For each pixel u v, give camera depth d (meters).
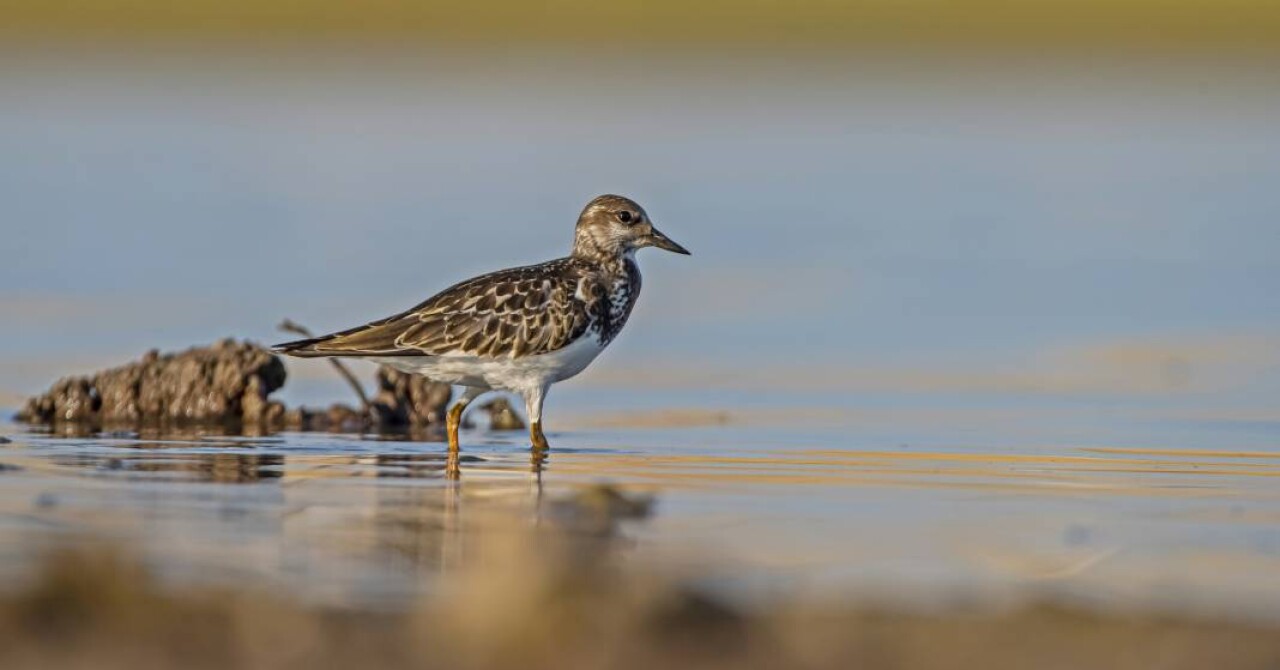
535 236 28.31
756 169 36.78
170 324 21.30
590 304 14.95
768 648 7.84
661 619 8.15
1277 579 9.51
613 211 15.60
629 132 42.25
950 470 13.34
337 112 44.44
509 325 14.43
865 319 23.06
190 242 26.89
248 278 24.33
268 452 14.12
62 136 38.12
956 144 41.28
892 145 40.97
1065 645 8.02
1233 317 23.09
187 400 16.52
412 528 10.55
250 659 7.57
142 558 9.47
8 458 13.28
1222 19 68.38
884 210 31.98
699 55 60.59
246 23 63.06
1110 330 22.22
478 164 36.31
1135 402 17.78
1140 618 8.55
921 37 65.88
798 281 25.62
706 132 42.62
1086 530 10.80
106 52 55.44
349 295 23.41
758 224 30.30
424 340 14.33
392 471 13.08
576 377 19.41
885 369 19.91
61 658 7.53
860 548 10.17
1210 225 30.59
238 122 41.72
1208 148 40.66
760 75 55.78
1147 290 25.00
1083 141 41.94
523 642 7.84
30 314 21.67
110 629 7.98
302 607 8.46
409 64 55.97
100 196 30.84
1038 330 22.34
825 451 14.45
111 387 16.55
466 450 14.56
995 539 10.49
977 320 23.00
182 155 36.09
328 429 16.03
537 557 9.62
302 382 18.73
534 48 60.94
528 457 14.05
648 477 12.86
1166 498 12.05
